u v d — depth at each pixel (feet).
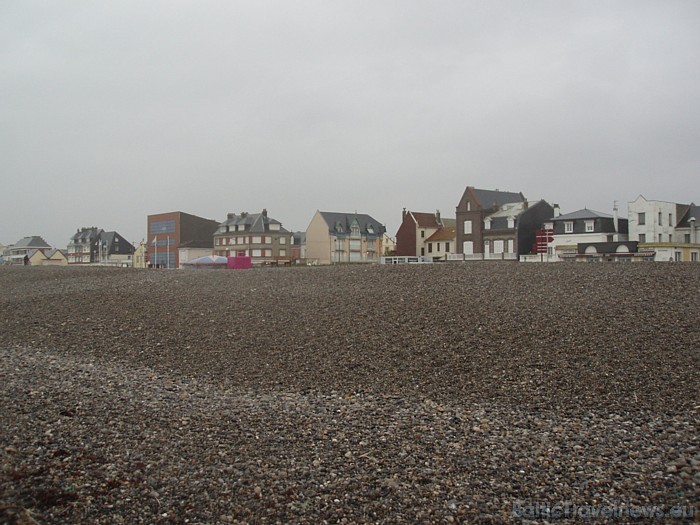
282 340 47.73
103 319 58.65
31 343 50.80
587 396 32.76
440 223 263.29
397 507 21.25
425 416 30.96
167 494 22.03
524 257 189.16
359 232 272.51
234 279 81.15
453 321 49.06
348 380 37.76
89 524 19.77
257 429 29.17
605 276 62.49
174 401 34.04
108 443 26.89
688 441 26.21
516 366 38.34
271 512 20.86
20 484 22.21
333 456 25.72
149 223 305.73
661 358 37.45
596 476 23.27
